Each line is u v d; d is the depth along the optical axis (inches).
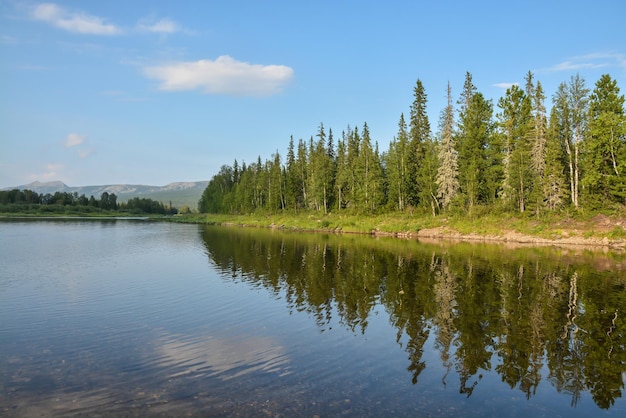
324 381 421.1
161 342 534.9
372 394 394.6
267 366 458.0
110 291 836.6
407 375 442.6
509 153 2364.7
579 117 2032.5
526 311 706.8
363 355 498.9
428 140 2898.6
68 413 346.9
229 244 1812.3
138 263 1222.3
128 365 455.8
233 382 414.0
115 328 593.6
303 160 4106.8
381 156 3740.2
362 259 1321.4
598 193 1957.4
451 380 434.0
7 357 478.3
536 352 521.3
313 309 708.0
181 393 386.6
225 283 925.8
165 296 795.4
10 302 743.1
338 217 3137.3
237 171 5841.5
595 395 407.5
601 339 571.2
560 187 2012.8
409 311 701.9
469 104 2699.3
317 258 1343.5
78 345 521.7
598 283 939.3
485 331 600.1
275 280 964.6
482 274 1050.7
